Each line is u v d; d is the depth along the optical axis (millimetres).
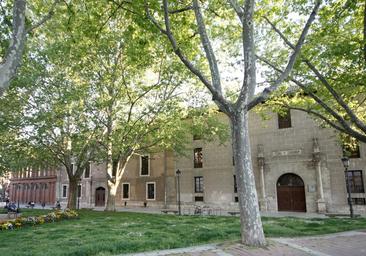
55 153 25078
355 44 12367
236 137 10273
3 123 19688
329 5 12930
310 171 26703
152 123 22531
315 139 26562
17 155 23688
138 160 39219
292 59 11375
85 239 11453
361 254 8891
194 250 9289
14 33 7090
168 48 12664
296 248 9562
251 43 10625
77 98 19844
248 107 10406
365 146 24734
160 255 8742
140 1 10508
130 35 13086
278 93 17156
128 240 10898
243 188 9930
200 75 10625
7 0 10367
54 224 17078
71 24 13492
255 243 9508
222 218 20047
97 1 12219
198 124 25406
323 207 25453
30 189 61250
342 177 25281
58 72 20562
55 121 20625
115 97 20859
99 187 43500
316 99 14750
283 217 20734
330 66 14180
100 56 20422
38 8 12602
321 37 13375
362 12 13164
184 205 33688
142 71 21219
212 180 32188
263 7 14211
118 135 21594
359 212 24156
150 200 37156
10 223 15695
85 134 21938
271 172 28672
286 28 15484
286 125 28625
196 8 11680
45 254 8906
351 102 17328
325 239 11281
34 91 20359
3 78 6637
